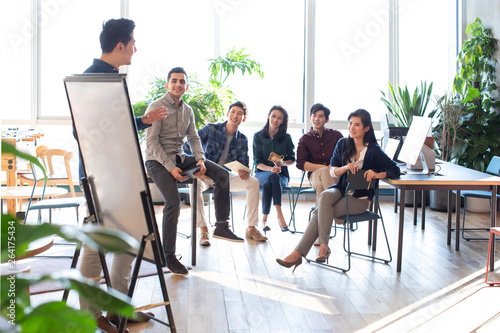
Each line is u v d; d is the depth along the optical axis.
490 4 6.78
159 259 2.09
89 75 1.95
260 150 5.39
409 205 6.81
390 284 3.62
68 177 5.69
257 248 4.59
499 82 6.69
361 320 2.95
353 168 3.92
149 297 3.25
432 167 4.44
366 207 4.09
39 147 5.76
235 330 2.78
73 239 0.81
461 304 3.20
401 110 6.78
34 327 0.69
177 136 3.86
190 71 7.19
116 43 2.71
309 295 3.37
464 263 4.17
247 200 4.91
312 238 3.94
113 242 0.82
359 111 4.09
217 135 5.00
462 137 6.61
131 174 2.00
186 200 6.60
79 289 0.77
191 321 2.89
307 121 7.27
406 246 4.73
